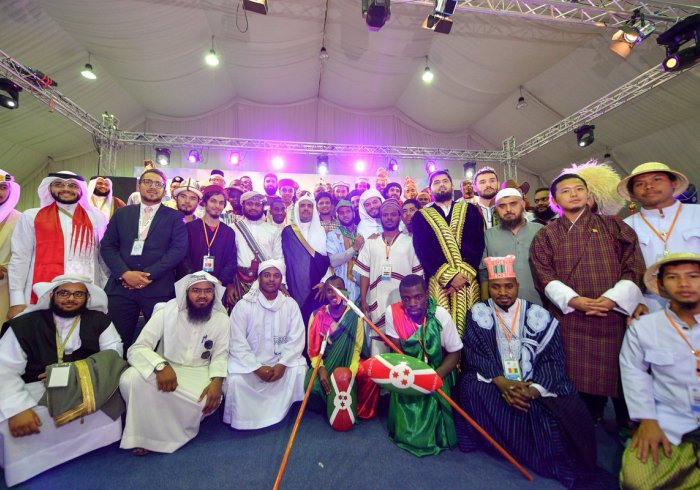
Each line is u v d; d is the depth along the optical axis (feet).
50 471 7.27
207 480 6.97
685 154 26.07
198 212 17.38
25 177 31.55
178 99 32.01
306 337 11.82
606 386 7.84
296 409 10.18
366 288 11.73
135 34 22.38
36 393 7.54
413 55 28.68
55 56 22.08
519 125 33.40
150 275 9.70
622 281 7.89
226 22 24.30
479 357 8.34
